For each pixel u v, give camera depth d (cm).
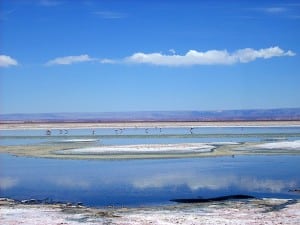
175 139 8719
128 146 6712
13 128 16112
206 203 2808
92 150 6216
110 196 3138
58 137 9900
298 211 2473
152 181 3725
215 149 6194
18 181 3866
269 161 4934
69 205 2812
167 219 2312
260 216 2359
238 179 3778
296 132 11031
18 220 2320
